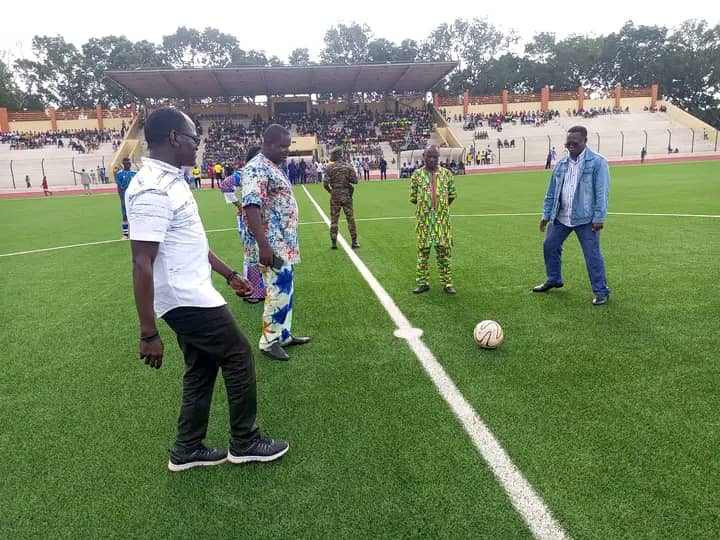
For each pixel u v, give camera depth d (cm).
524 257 773
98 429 317
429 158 565
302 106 5494
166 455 287
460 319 500
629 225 1006
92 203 2241
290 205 411
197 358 267
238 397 267
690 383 347
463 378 367
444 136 4897
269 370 396
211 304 250
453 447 282
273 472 267
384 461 272
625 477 250
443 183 573
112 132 4872
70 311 573
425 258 592
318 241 991
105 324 524
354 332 473
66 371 407
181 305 243
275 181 398
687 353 397
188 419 270
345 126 5069
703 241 827
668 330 447
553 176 551
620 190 1770
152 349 229
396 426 306
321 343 449
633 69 7662
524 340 438
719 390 336
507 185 2327
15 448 297
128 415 334
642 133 4956
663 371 367
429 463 268
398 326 485
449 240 583
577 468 258
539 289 586
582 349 412
